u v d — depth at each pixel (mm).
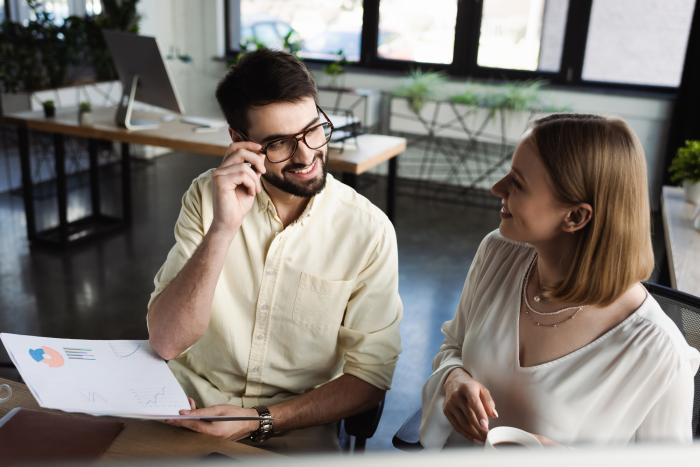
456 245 4270
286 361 1434
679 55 4938
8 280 3393
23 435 1041
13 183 5094
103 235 4102
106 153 5875
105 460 1014
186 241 1411
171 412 1056
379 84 5727
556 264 1126
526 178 1070
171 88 3471
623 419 1094
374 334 1410
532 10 5188
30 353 1076
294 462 199
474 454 206
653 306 1113
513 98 5043
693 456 214
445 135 5367
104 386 1071
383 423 2371
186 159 6156
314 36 5930
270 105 1248
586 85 5207
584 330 1123
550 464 205
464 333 1365
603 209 1026
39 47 5094
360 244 1394
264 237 1403
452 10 5398
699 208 2389
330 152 3250
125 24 5395
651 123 5004
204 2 6109
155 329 1257
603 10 5023
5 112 5152
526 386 1146
